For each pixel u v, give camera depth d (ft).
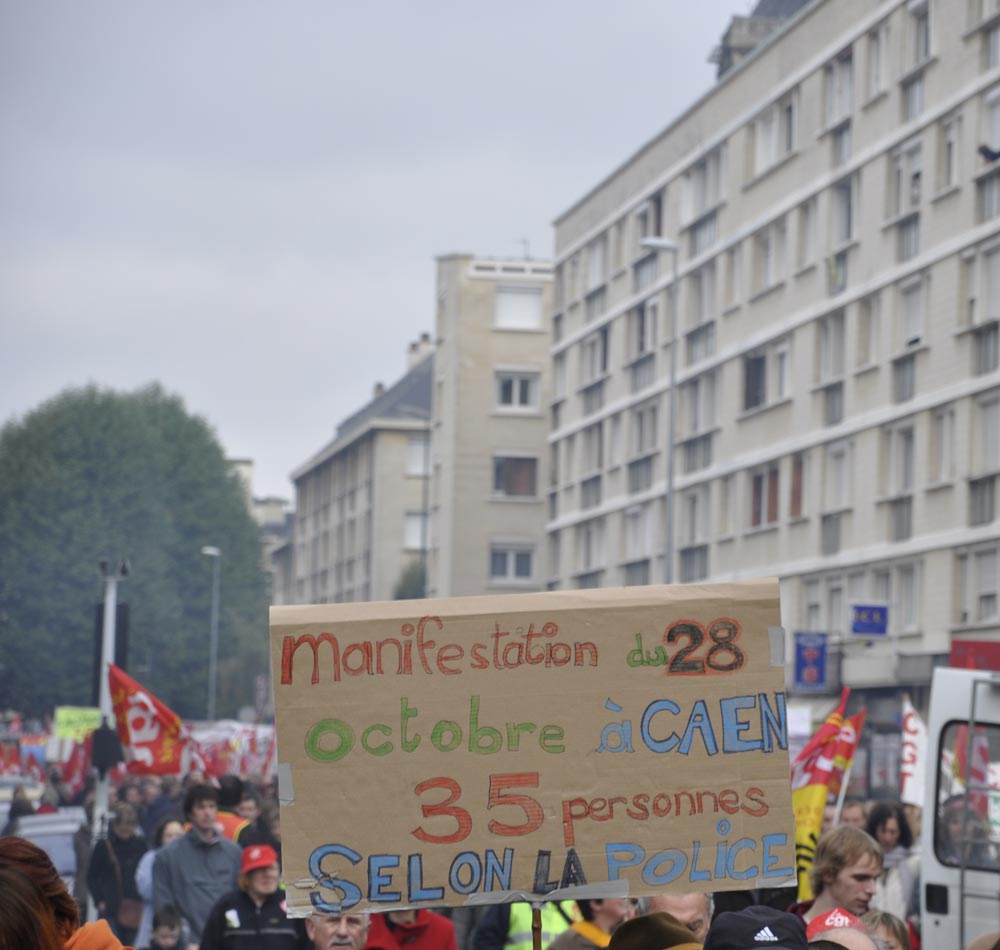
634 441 262.47
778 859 24.16
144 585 310.24
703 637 24.48
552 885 24.03
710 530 231.30
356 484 448.24
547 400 339.98
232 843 55.36
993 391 165.78
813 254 204.03
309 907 23.94
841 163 197.36
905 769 73.15
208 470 329.72
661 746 24.29
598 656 24.43
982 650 63.93
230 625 331.77
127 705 81.10
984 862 55.98
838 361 197.98
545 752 24.23
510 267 340.39
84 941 20.58
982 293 168.14
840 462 197.26
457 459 336.49
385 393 476.95
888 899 56.08
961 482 169.37
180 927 54.85
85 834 84.79
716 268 232.32
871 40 191.93
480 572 335.26
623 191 268.82
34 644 304.09
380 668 24.34
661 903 27.81
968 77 170.91
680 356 244.01
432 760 24.21
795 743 99.55
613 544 266.77
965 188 171.12
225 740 167.02
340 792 24.13
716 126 233.35
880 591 185.26
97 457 313.12
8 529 307.58
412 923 38.45
